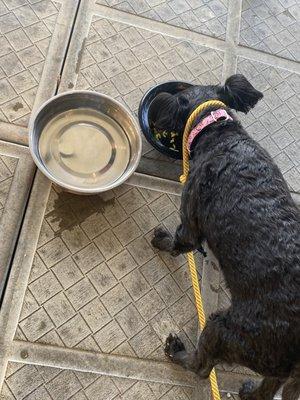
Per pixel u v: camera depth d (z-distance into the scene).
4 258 0.66
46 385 0.61
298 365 0.49
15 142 0.73
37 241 0.68
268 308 0.50
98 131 0.75
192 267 0.69
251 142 0.62
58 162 0.72
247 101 0.69
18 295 0.64
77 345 0.64
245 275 0.52
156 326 0.68
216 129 0.63
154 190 0.76
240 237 0.54
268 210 0.54
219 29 0.93
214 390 0.63
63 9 0.85
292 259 0.51
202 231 0.61
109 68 0.83
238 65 0.90
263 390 0.58
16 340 0.62
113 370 0.64
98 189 0.67
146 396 0.63
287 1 1.01
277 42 0.95
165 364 0.66
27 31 0.82
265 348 0.49
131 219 0.73
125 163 0.74
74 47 0.83
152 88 0.76
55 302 0.65
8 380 0.60
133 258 0.71
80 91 0.73
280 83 0.90
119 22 0.87
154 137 0.75
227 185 0.57
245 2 0.98
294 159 0.84
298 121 0.88
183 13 0.92
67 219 0.70
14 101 0.76
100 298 0.67
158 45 0.88
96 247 0.70
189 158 0.67
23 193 0.70
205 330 0.56
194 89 0.69
